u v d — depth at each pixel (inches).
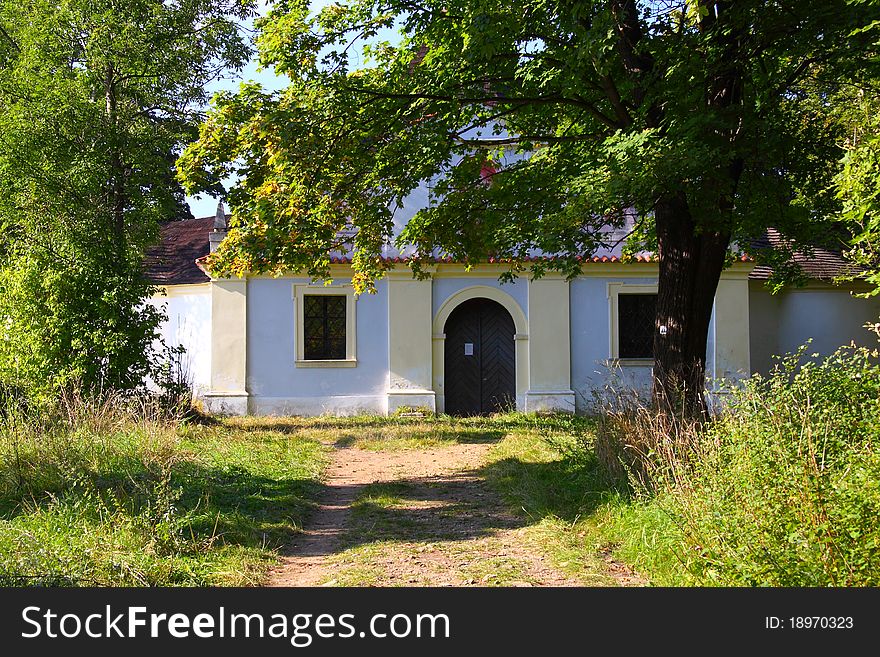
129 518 276.4
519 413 784.9
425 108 421.1
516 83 430.6
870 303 844.6
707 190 375.2
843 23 355.6
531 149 494.9
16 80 682.2
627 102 422.0
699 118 346.0
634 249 568.7
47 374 542.0
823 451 209.9
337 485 440.5
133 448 405.4
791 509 202.7
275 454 507.5
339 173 430.6
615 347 808.3
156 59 687.7
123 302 577.9
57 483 332.8
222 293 796.0
